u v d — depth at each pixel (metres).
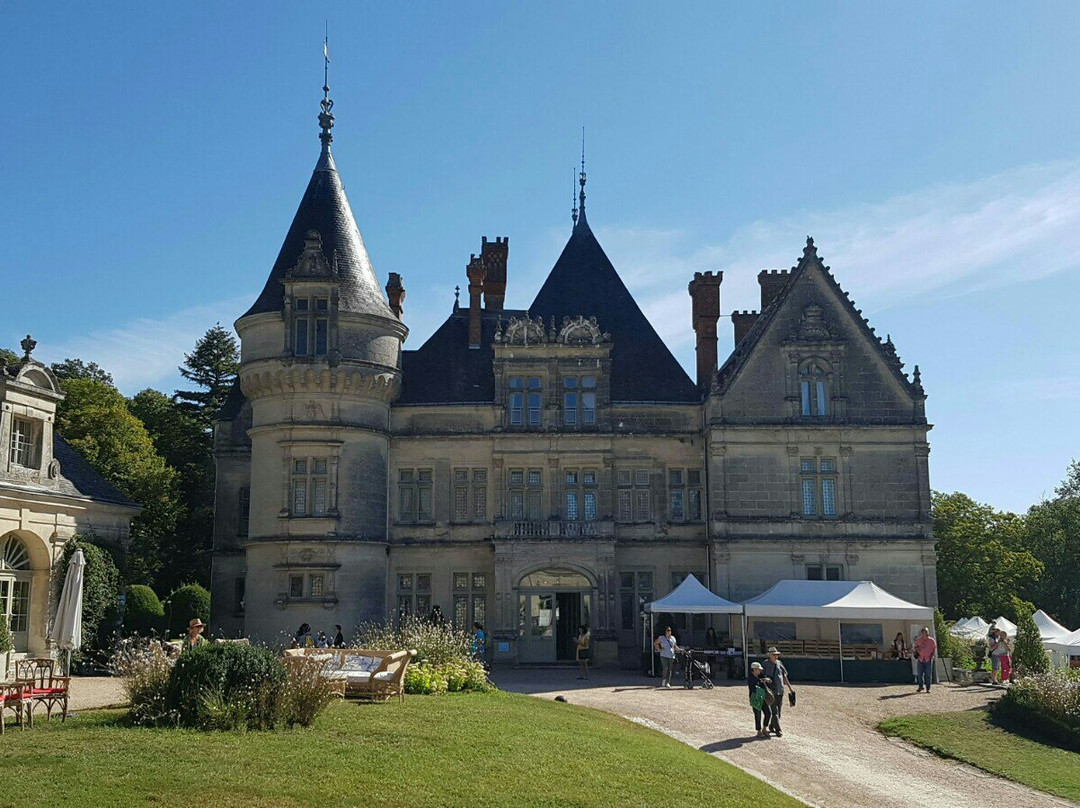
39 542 33.25
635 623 41.56
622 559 42.00
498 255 48.50
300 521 39.31
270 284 42.06
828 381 41.91
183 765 14.80
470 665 26.59
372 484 40.59
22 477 33.00
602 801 15.16
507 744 17.94
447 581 41.62
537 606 40.81
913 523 40.91
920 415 41.62
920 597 40.44
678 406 43.03
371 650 23.45
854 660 35.75
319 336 40.34
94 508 35.84
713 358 45.00
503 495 41.75
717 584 40.34
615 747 19.03
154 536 59.38
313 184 43.88
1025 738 26.27
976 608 64.62
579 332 42.81
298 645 35.09
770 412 41.50
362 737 17.53
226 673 18.23
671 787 16.58
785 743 23.75
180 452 67.69
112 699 23.98
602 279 47.38
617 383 44.19
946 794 20.62
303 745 16.53
